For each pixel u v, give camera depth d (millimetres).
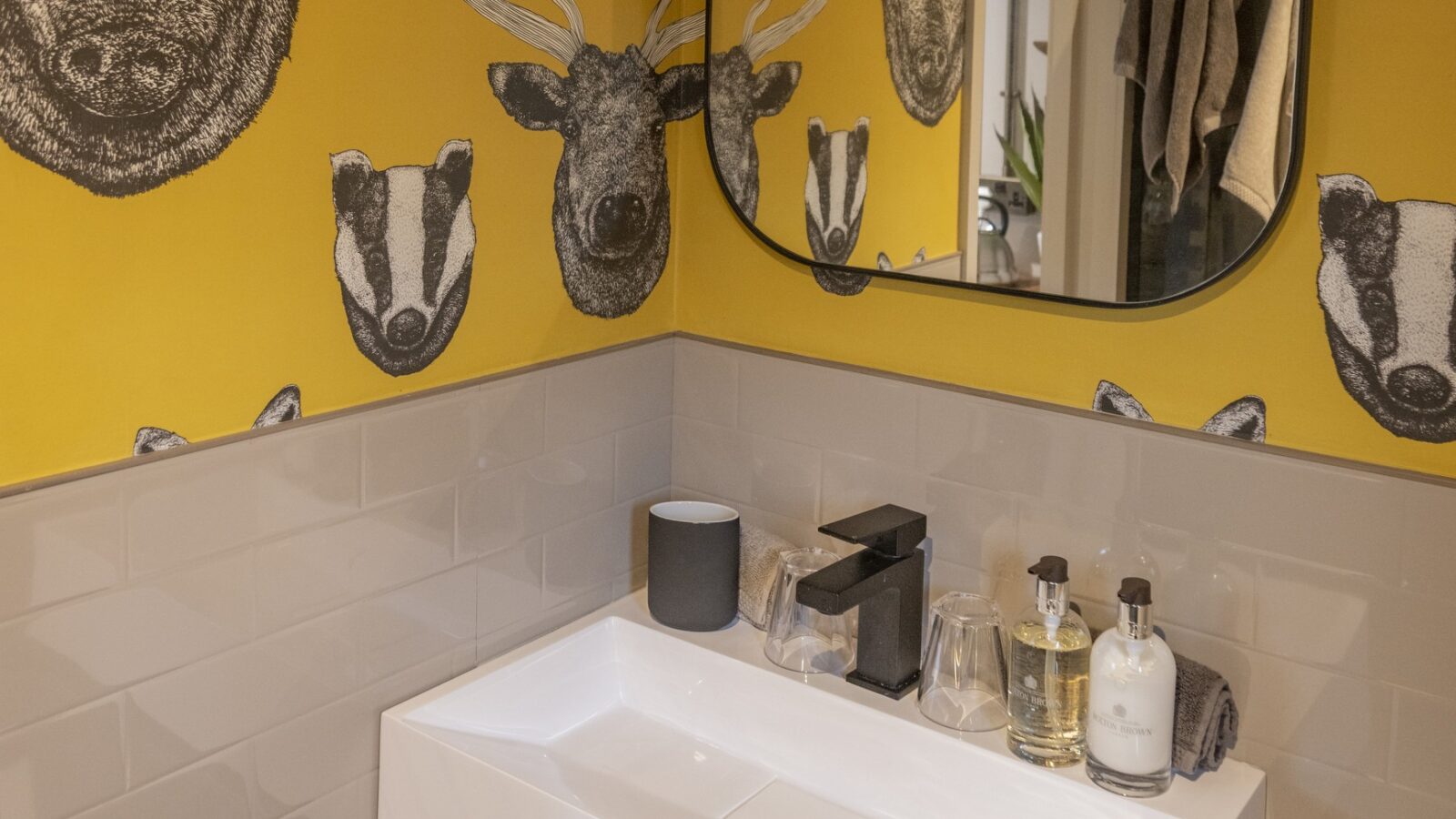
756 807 1425
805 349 1623
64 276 1078
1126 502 1394
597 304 1618
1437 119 1149
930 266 1457
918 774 1400
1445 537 1209
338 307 1304
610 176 1597
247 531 1256
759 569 1609
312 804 1387
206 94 1148
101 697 1165
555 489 1601
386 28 1292
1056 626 1326
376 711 1435
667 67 1645
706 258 1696
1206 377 1321
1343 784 1314
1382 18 1160
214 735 1269
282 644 1313
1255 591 1330
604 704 1638
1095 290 1341
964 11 1367
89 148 1076
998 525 1491
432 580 1462
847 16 1459
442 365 1430
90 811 1176
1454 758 1243
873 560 1434
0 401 1055
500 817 1366
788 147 1548
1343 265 1221
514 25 1427
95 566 1138
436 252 1392
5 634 1085
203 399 1200
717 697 1555
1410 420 1215
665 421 1758
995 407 1464
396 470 1391
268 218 1221
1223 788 1314
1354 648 1281
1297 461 1278
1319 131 1210
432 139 1361
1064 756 1336
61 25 1043
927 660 1430
